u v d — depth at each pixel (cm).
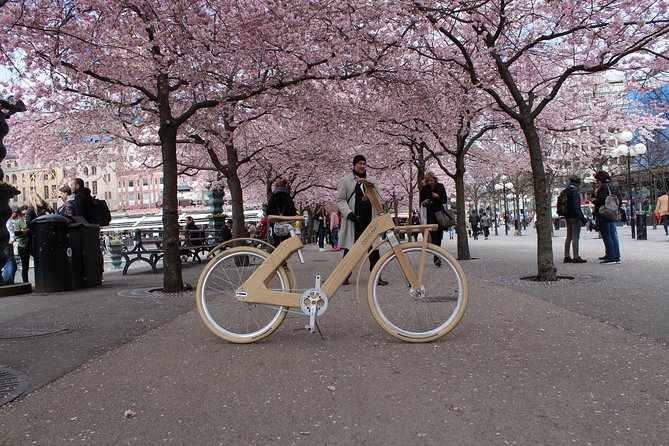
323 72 1166
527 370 414
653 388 365
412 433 301
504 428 304
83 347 536
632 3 908
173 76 1087
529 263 1342
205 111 1391
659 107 1209
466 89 1371
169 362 469
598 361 432
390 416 327
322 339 539
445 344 504
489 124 1641
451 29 1085
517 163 2250
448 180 3769
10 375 438
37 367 462
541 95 1369
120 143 1866
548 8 1011
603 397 350
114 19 921
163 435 308
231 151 1773
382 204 548
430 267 525
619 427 302
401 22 1010
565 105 1589
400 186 4231
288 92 1360
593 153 1948
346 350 493
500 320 604
